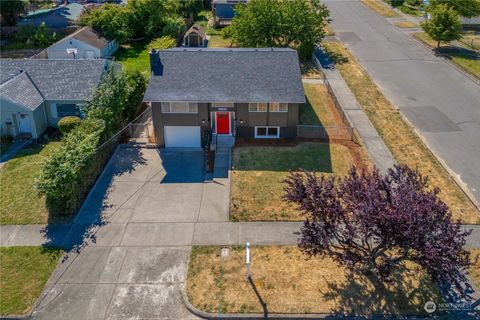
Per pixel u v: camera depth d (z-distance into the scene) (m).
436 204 17.38
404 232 16.14
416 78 41.59
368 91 38.91
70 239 23.20
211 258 21.75
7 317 19.05
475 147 30.86
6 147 32.09
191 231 23.55
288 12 45.44
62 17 56.09
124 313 19.08
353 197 18.08
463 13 52.50
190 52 32.25
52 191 23.58
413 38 52.03
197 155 30.48
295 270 20.86
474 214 24.50
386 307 19.05
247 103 30.25
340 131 32.47
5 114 32.34
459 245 16.92
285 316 18.72
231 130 31.59
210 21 62.09
